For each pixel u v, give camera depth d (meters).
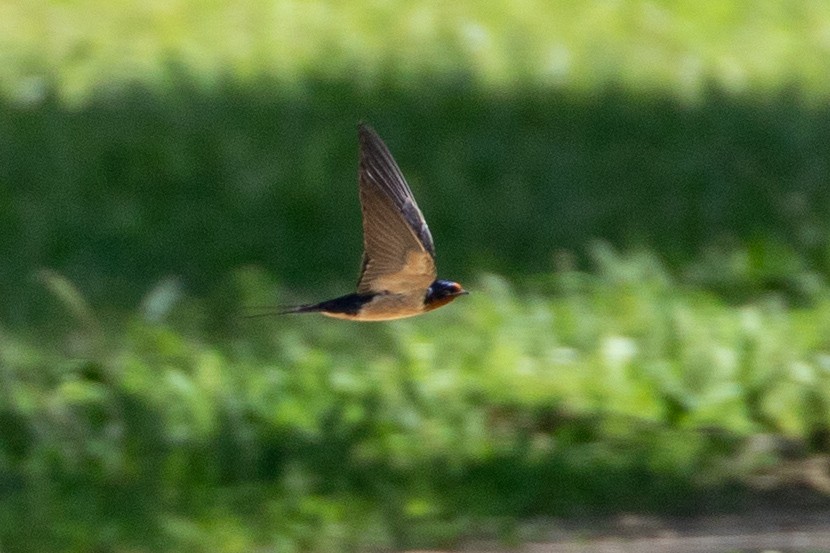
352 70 27.64
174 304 18.84
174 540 13.98
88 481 14.92
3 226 21.62
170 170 23.31
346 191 22.92
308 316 18.59
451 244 21.55
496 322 18.31
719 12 33.47
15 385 16.12
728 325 18.52
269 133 24.62
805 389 16.88
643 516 15.02
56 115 24.98
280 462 15.56
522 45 29.62
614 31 31.77
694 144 25.30
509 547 14.24
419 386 16.50
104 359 16.70
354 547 14.13
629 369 17.30
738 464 15.77
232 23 30.45
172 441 15.45
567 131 25.56
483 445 15.89
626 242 21.78
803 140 25.52
